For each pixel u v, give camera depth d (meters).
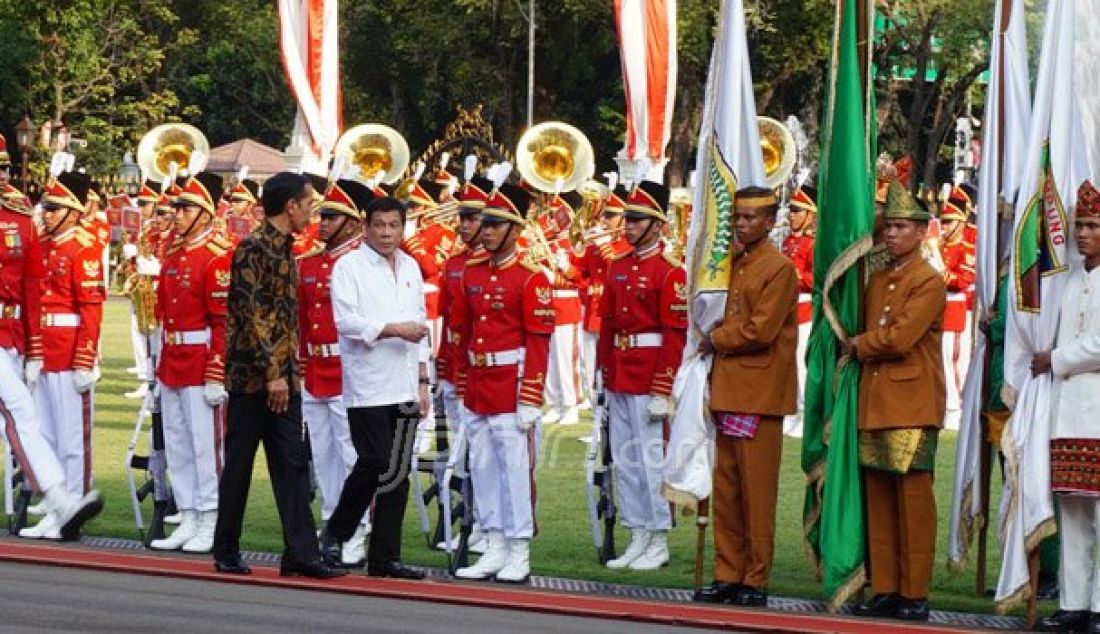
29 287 19.88
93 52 70.62
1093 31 16.66
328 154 31.55
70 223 20.53
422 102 83.25
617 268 18.95
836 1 17.36
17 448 18.67
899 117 70.69
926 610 16.52
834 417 16.92
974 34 65.12
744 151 17.78
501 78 76.94
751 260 17.12
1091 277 15.98
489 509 18.12
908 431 16.44
